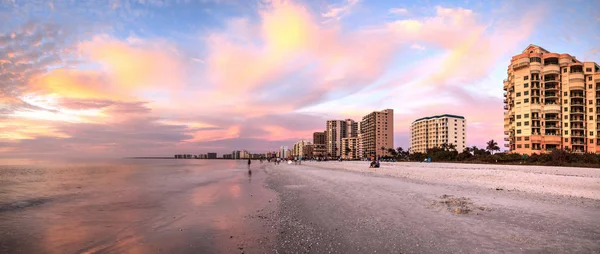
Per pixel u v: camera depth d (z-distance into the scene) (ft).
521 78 276.82
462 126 551.18
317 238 27.94
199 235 31.04
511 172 101.91
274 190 71.72
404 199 48.73
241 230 32.48
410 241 26.12
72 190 81.15
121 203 55.42
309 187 73.77
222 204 52.03
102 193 72.95
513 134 290.15
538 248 23.93
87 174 168.86
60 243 29.76
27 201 59.82
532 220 33.12
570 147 266.77
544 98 270.46
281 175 132.26
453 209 39.75
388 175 108.17
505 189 60.95
